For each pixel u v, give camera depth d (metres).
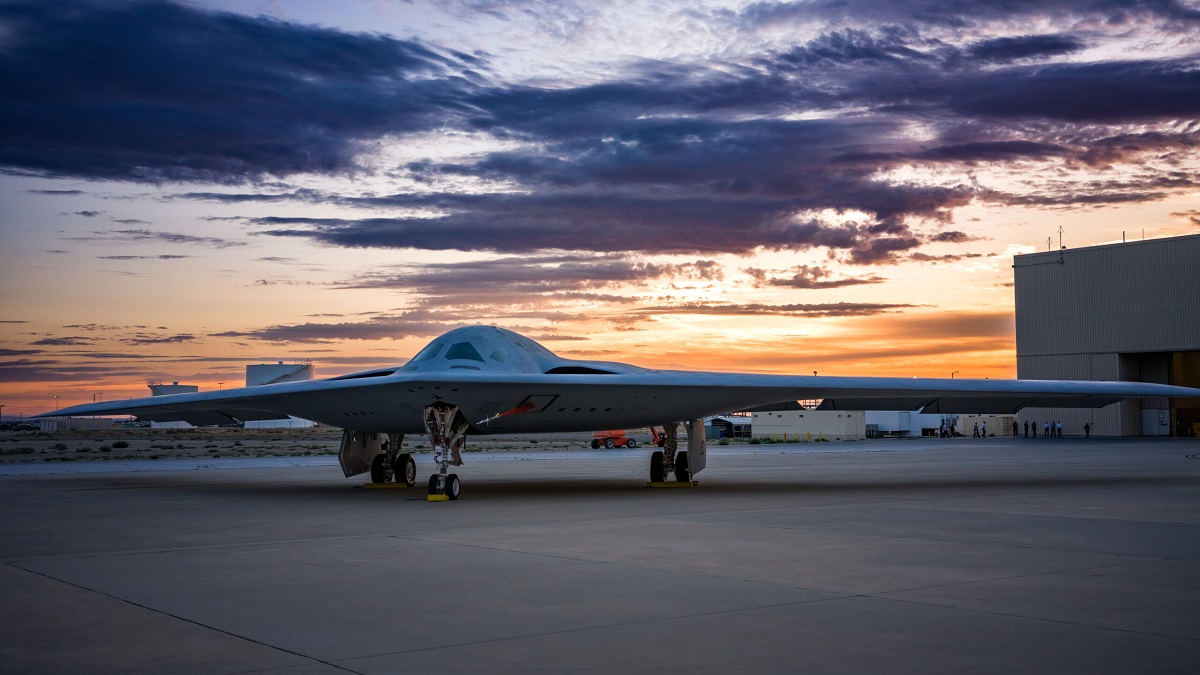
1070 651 5.91
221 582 8.53
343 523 13.45
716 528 12.43
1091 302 77.00
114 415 24.27
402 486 22.16
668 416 20.77
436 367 18.31
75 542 11.49
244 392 20.02
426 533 12.12
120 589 8.23
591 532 12.07
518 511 15.10
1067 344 78.44
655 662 5.72
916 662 5.68
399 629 6.61
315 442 85.31
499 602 7.52
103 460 40.94
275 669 5.62
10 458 44.53
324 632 6.54
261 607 7.39
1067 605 7.30
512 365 18.95
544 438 104.81
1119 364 75.50
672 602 7.47
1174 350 71.75
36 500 18.11
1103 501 16.53
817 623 6.71
